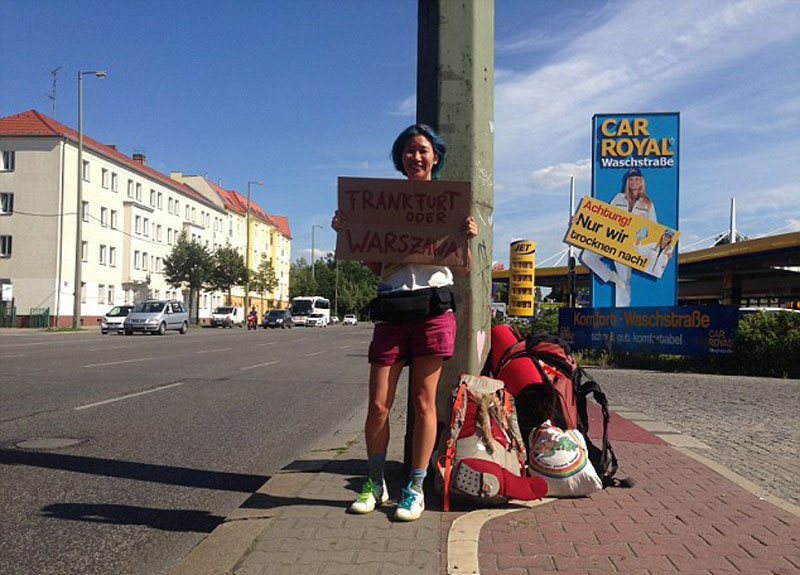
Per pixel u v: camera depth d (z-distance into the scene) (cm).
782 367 1351
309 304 7094
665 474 474
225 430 726
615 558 305
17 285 4384
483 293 433
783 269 4103
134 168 5503
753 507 388
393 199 350
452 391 396
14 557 353
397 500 387
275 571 287
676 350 1520
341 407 909
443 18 427
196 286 5694
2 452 594
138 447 628
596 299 2048
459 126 425
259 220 9238
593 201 2031
